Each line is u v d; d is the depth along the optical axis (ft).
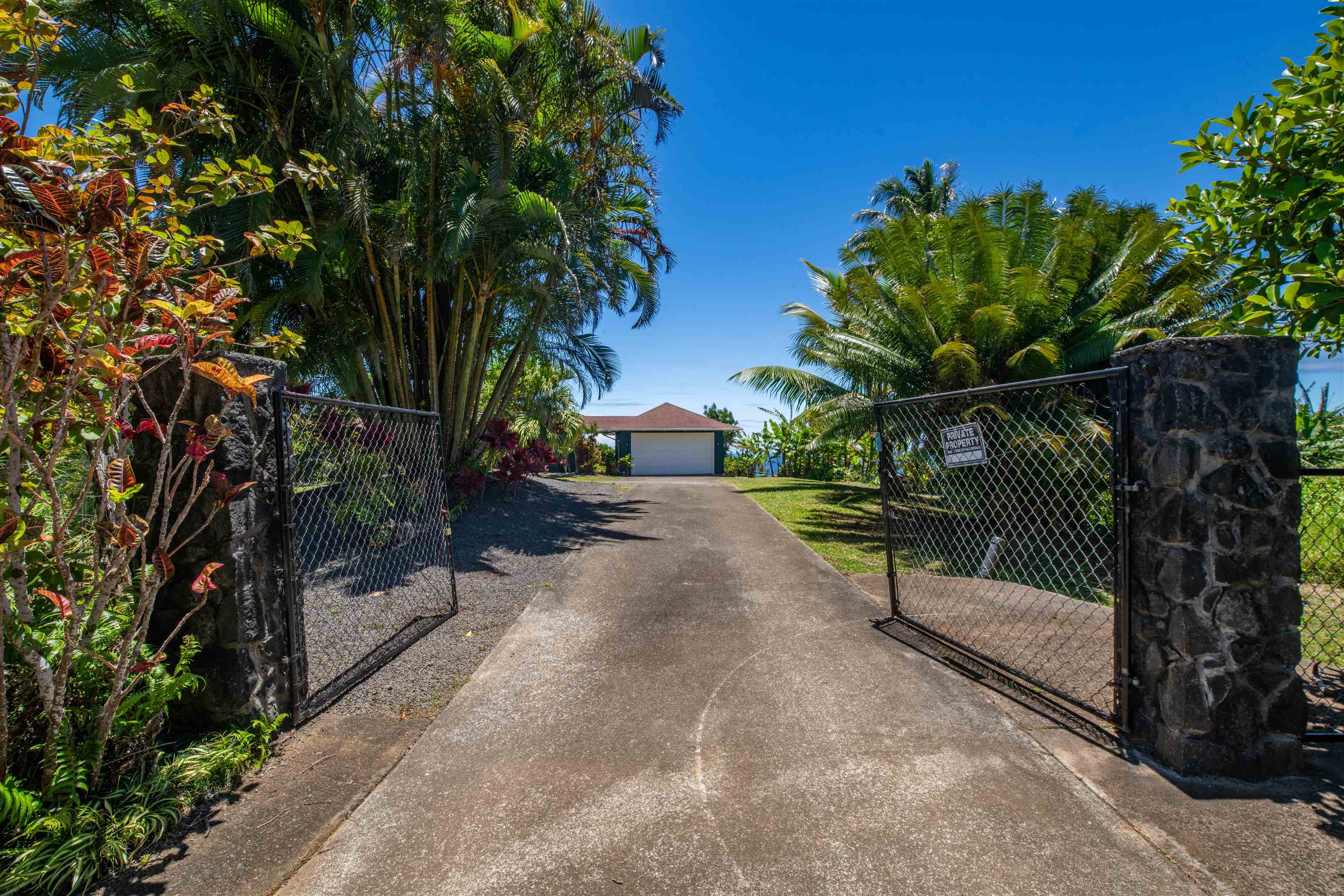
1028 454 21.16
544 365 36.73
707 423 86.74
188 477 7.91
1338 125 8.14
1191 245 10.85
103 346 5.92
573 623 13.56
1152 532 7.82
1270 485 7.38
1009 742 8.30
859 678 10.47
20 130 5.59
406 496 21.06
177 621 8.06
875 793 7.21
